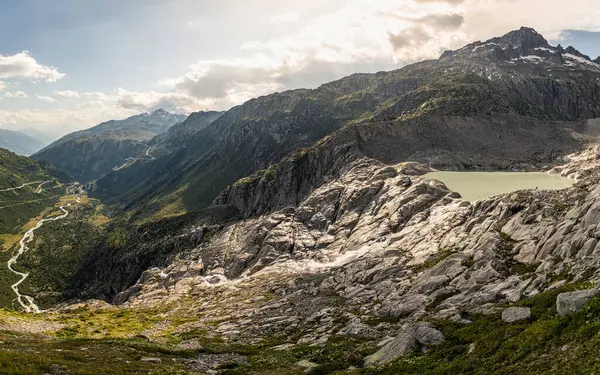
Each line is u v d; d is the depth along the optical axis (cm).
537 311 4156
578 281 5050
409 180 19038
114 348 6169
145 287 19700
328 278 11912
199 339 8006
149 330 10125
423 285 7906
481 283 7031
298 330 7988
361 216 18288
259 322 9131
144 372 4634
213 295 14575
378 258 11550
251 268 17350
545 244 7275
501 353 3481
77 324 10431
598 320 3036
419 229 13325
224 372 5341
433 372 3734
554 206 9062
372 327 6812
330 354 5725
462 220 11894
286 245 18288
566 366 2772
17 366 3897
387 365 4306
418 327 4975
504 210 10225
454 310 5969
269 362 5803
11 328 8412
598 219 6556
